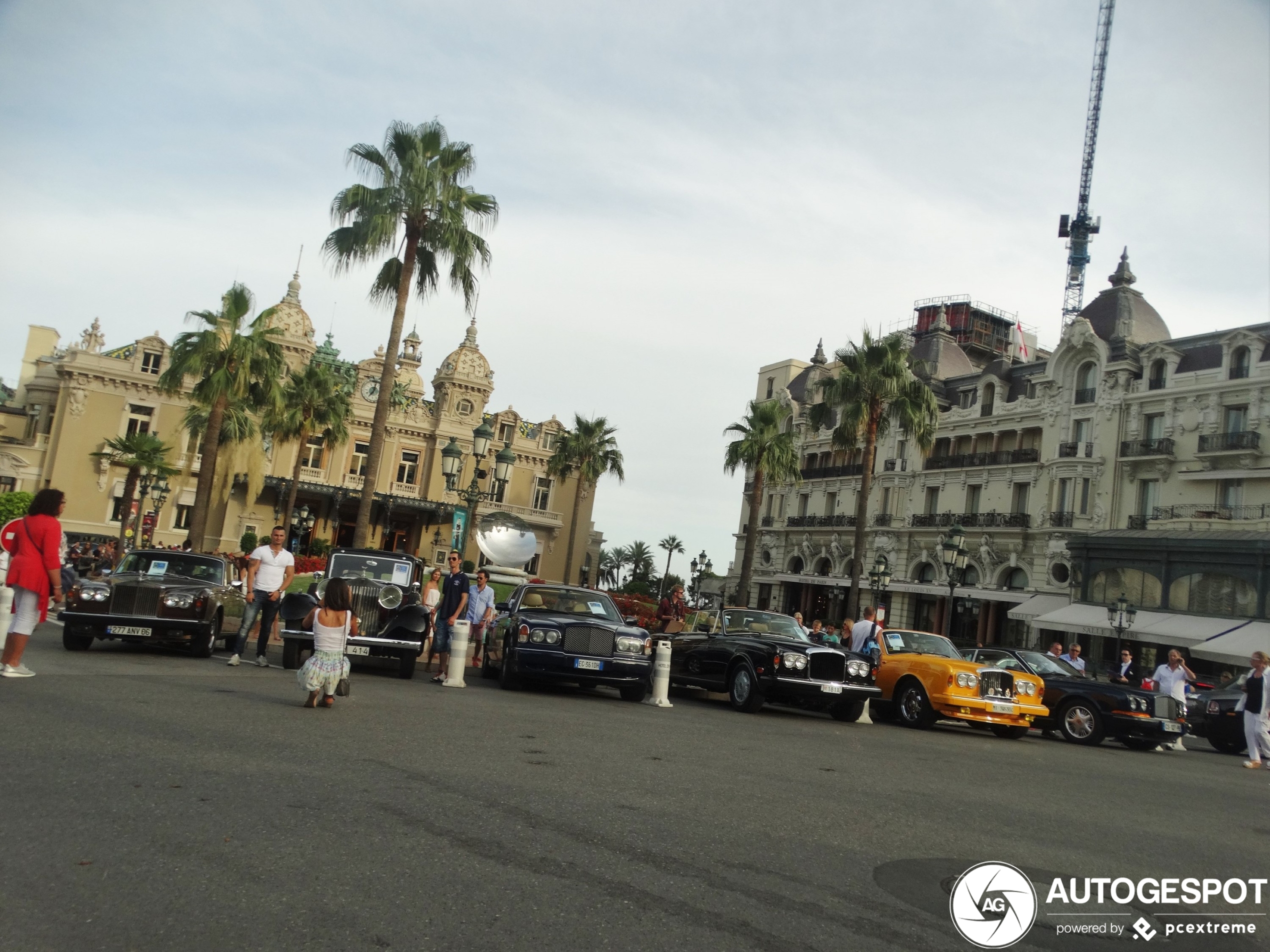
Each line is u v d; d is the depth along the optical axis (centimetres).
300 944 364
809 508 6019
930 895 504
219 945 358
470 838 523
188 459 5022
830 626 2125
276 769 651
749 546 3984
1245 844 735
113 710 829
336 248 2520
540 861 493
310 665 962
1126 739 1672
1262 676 1486
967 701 1452
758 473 4025
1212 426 3872
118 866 432
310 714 925
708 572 6134
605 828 572
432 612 1538
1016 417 4769
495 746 835
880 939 429
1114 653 3888
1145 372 4188
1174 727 1558
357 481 6106
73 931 361
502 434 6538
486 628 1644
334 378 5184
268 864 451
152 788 568
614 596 3647
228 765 649
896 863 559
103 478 5403
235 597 1636
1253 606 3362
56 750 645
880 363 3422
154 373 5569
